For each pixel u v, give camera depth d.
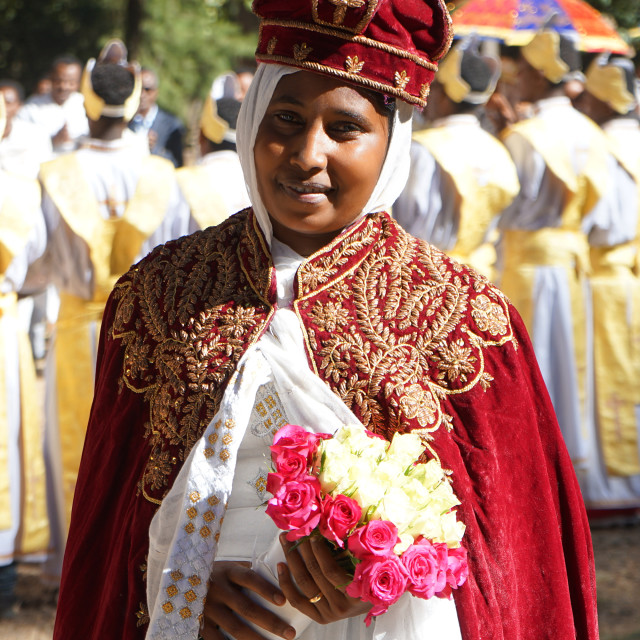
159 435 1.83
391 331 1.81
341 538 1.55
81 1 16.52
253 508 1.80
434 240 4.74
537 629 1.83
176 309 1.86
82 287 4.29
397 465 1.61
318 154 1.71
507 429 1.83
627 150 5.33
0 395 4.23
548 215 5.13
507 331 1.86
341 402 1.75
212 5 18.02
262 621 1.74
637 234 5.35
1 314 4.23
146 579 1.80
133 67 4.36
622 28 10.67
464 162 4.67
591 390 5.37
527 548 1.85
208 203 4.41
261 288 1.84
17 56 16.69
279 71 1.74
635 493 5.47
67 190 4.19
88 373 4.32
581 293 5.21
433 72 1.81
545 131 5.08
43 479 4.40
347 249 1.84
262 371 1.78
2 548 4.27
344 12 1.68
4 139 8.22
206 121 4.64
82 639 1.92
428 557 1.56
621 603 4.46
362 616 1.76
